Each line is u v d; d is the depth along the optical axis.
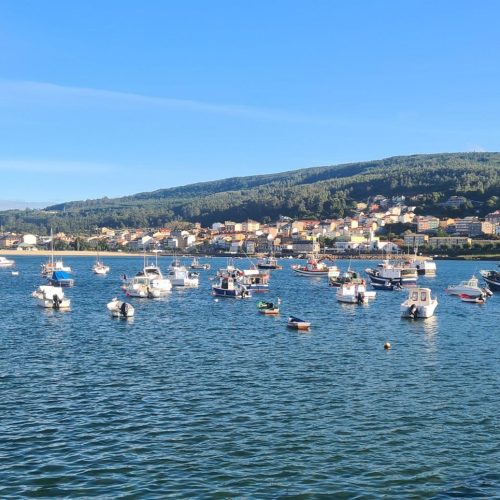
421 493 29.73
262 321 89.62
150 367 55.19
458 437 36.94
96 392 46.22
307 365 56.53
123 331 78.50
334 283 165.62
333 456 33.94
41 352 62.59
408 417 40.56
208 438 36.50
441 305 117.12
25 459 33.19
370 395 45.91
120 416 40.38
